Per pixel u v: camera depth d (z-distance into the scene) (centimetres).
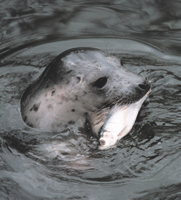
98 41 1808
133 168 1085
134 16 1989
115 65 1292
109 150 1149
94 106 1249
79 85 1238
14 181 1061
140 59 1659
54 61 1299
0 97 1434
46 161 1138
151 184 1028
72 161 1134
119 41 1800
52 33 1891
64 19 1991
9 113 1336
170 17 1966
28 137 1227
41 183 1054
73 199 999
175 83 1469
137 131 1217
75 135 1223
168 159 1104
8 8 2097
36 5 2120
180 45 1753
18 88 1491
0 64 1681
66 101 1238
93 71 1249
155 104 1341
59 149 1180
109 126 1160
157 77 1514
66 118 1245
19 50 1781
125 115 1186
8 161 1136
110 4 2108
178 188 1006
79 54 1289
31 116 1277
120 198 993
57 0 2159
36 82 1345
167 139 1177
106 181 1052
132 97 1216
